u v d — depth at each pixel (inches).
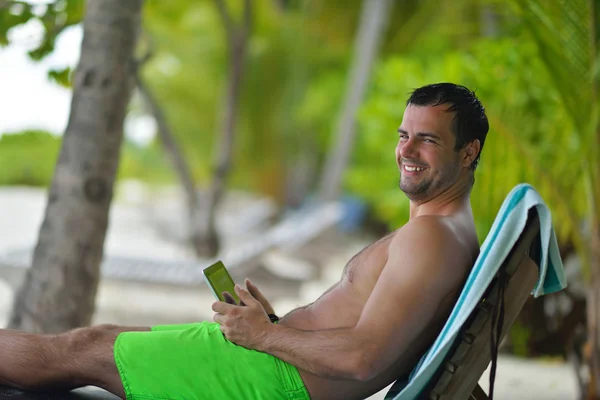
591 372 367.2
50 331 311.9
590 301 367.6
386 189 651.5
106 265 542.9
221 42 1560.0
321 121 1729.8
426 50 880.3
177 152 741.9
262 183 1990.7
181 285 524.7
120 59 314.7
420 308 176.9
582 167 377.4
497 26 583.8
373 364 175.2
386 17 1163.3
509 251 181.3
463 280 185.6
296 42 1638.8
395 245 183.0
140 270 536.7
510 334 501.4
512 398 394.9
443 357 176.9
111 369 201.2
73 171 312.3
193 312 583.2
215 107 1763.0
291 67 1712.6
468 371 184.2
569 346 425.1
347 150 1201.4
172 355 195.6
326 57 1688.0
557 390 411.8
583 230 461.7
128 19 315.6
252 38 1275.8
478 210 446.3
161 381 194.9
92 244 315.6
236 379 191.2
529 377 441.1
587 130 352.8
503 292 183.5
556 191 413.1
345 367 175.2
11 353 204.5
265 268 582.9
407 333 176.9
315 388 189.3
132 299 610.9
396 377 195.8
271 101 1752.0
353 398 193.6
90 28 314.3
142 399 195.8
